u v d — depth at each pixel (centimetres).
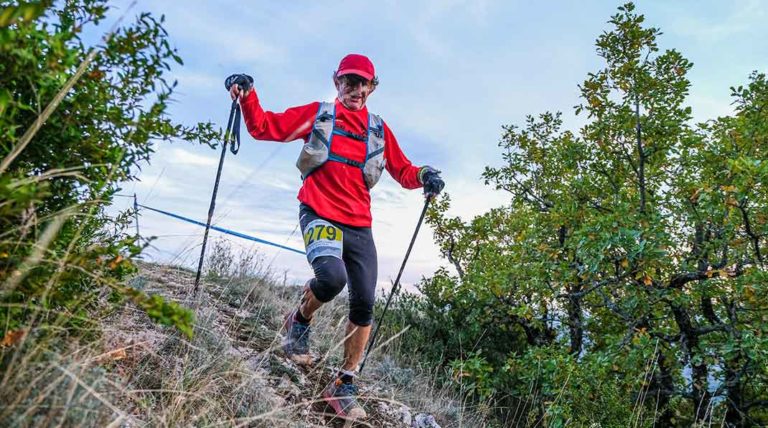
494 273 688
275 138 300
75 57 136
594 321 638
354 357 299
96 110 153
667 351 540
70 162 157
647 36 570
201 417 195
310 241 296
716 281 531
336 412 282
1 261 135
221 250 486
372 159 317
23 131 146
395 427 319
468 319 704
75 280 156
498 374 608
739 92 567
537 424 520
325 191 305
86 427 141
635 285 527
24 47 123
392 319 719
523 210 830
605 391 470
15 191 112
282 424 226
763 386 566
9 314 134
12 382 131
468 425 419
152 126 161
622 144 609
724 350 480
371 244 313
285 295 523
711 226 546
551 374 505
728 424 580
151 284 299
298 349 331
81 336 161
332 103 317
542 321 648
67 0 149
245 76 288
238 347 304
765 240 543
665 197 594
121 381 183
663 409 583
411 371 496
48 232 137
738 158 447
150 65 153
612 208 588
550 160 798
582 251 527
